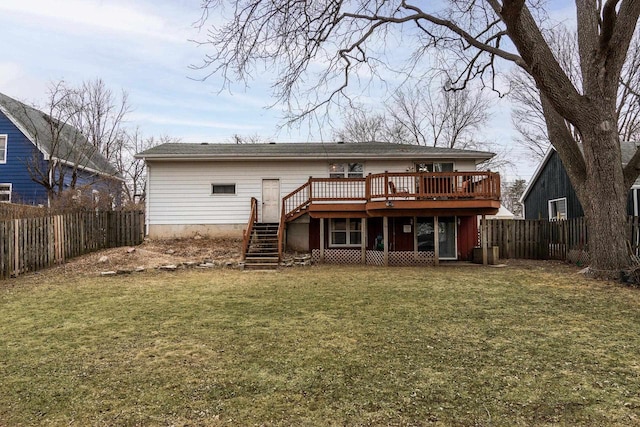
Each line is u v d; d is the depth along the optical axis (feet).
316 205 50.29
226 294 28.71
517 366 14.33
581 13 36.52
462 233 55.01
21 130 68.49
